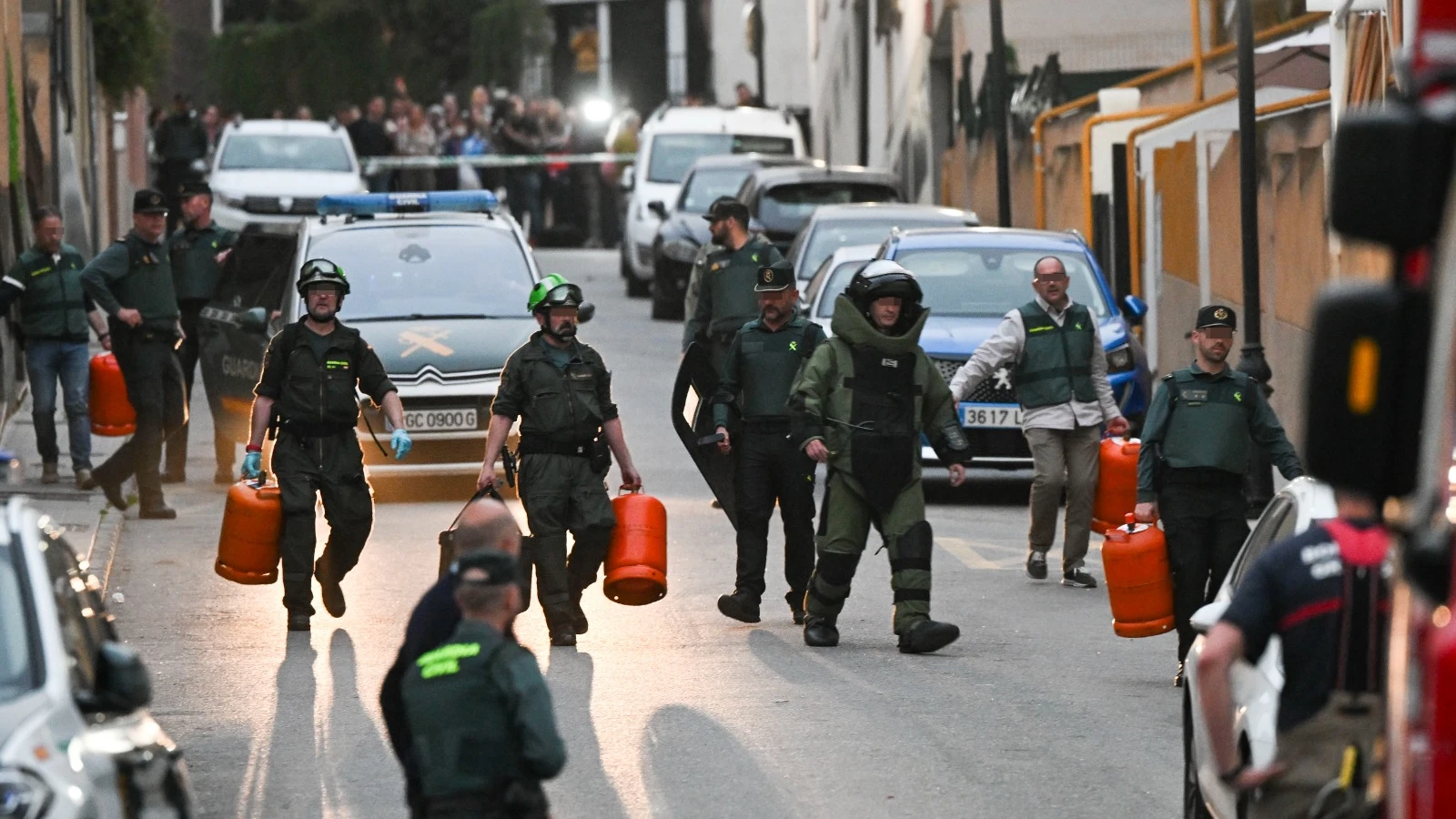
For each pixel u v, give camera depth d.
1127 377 60.22
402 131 147.62
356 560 43.47
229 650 40.81
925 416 41.44
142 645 41.28
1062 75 105.38
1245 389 38.16
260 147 123.75
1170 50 104.81
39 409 58.22
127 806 21.61
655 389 81.44
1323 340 16.27
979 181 113.06
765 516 43.19
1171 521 37.97
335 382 42.72
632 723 34.88
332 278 42.88
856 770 31.80
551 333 41.25
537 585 41.41
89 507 55.16
